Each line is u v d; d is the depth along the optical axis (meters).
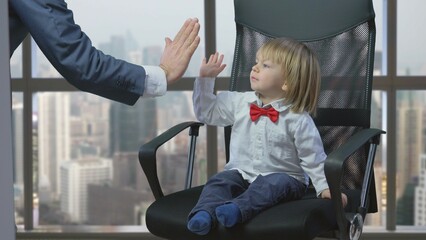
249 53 2.35
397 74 3.47
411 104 3.49
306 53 2.11
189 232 1.84
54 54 1.47
